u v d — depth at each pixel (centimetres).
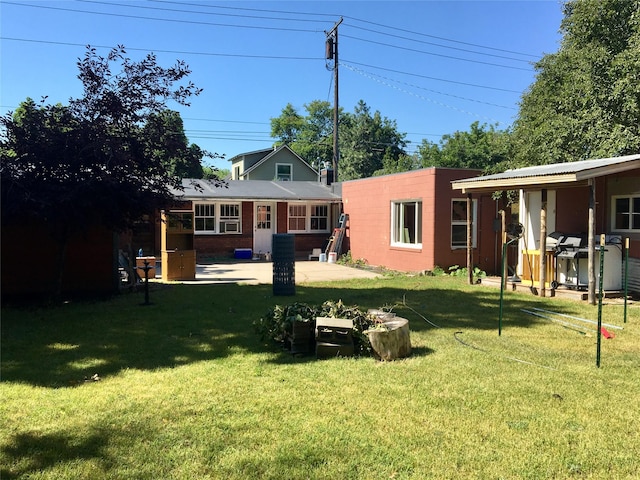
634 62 1069
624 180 1006
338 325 532
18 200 761
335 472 295
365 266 1655
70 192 773
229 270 1520
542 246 969
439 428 355
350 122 4966
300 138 5038
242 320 730
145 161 883
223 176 4166
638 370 493
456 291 1046
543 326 698
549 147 1253
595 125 1134
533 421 369
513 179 971
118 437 337
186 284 1172
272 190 2072
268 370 487
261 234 1989
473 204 1383
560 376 473
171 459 309
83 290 998
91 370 488
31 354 544
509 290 1058
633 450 325
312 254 1941
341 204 1981
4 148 809
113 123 851
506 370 490
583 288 956
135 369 491
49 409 385
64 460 307
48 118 814
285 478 288
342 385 443
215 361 519
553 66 1455
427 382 452
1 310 820
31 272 964
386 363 511
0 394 417
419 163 3894
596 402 406
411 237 1474
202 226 1898
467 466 303
